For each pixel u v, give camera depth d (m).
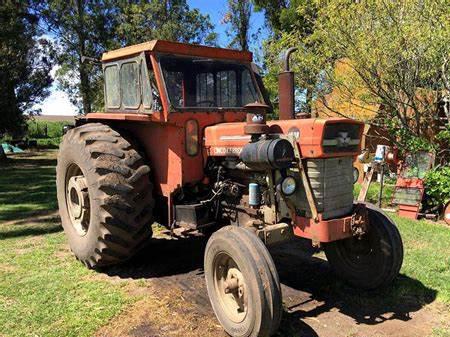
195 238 5.55
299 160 3.32
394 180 8.72
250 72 4.78
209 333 3.30
